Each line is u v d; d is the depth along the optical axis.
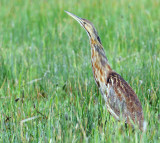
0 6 42.75
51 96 19.14
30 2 43.75
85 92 20.12
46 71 23.14
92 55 19.28
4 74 23.67
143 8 39.34
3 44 30.00
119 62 24.45
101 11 38.22
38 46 30.05
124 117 17.53
